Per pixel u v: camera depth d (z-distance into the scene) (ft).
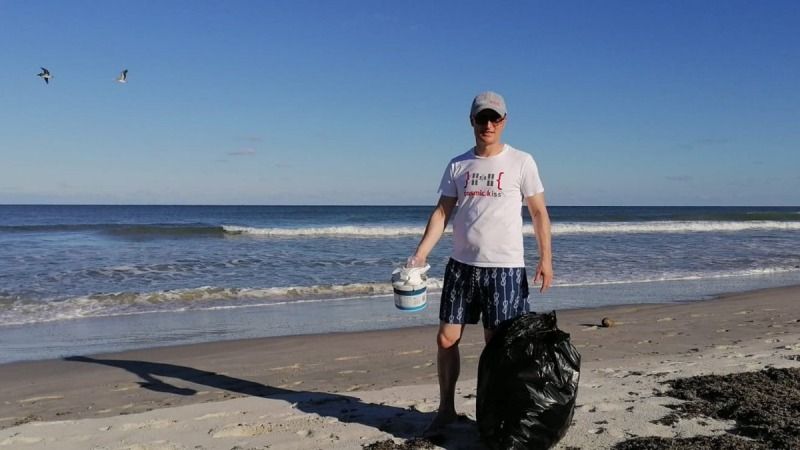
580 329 26.55
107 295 35.63
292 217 169.78
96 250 61.26
